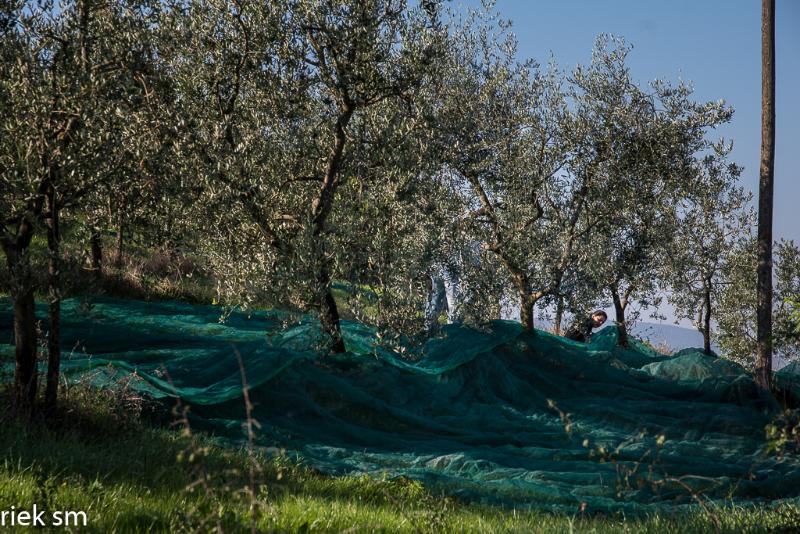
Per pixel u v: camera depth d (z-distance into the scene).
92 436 9.36
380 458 11.30
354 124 14.98
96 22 9.77
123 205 11.33
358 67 13.68
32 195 8.49
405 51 14.23
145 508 6.13
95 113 9.11
